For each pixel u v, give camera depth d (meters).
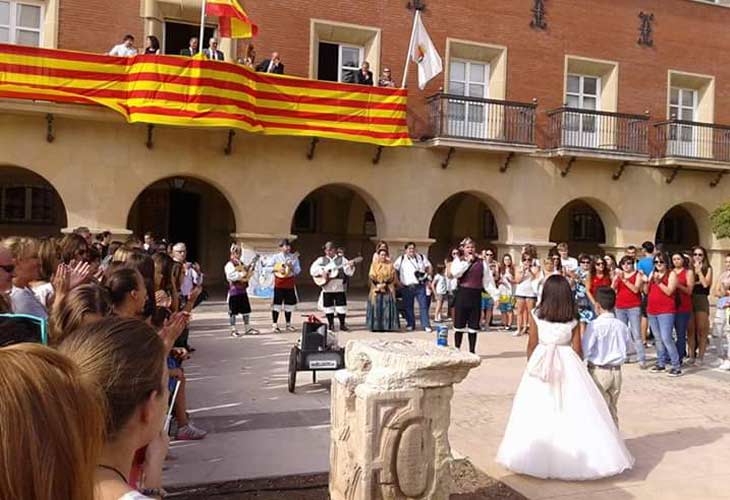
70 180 15.17
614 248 20.55
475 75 19.55
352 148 17.62
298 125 16.30
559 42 20.06
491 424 7.17
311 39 17.45
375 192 17.88
